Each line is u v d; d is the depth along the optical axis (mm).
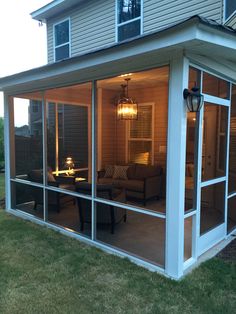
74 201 5738
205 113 3434
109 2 7609
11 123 5586
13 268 3229
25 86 4938
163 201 5414
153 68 3203
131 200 5457
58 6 8555
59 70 3830
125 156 6746
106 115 6320
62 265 3301
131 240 3990
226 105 3938
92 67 3443
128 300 2619
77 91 5062
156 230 4355
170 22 6254
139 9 6938
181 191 2980
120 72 3541
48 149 5363
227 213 4227
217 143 3803
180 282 2898
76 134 5406
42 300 2627
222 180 3986
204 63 3191
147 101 6285
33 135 5203
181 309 2484
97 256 3543
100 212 4195
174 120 2953
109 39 7691
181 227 3012
